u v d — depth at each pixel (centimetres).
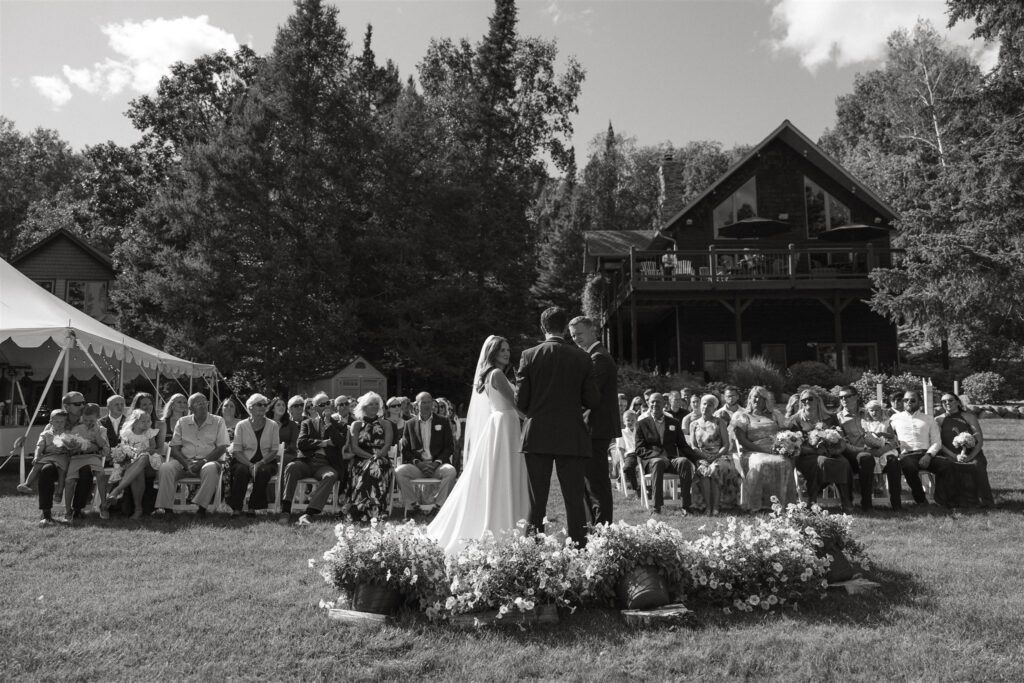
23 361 1702
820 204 2725
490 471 533
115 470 850
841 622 437
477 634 419
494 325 2642
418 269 2559
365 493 835
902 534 710
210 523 809
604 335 3294
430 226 2620
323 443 871
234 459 877
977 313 1655
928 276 1627
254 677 366
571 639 411
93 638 416
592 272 3444
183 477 885
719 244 2716
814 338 2688
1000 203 1567
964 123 1914
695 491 911
